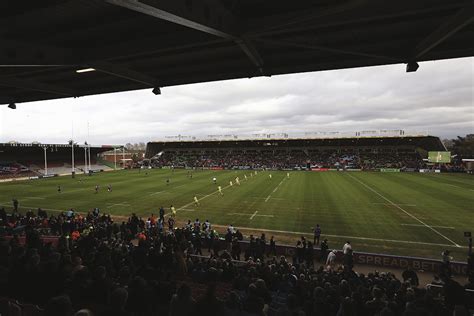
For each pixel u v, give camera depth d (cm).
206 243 1834
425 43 925
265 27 819
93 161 9375
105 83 1498
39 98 1705
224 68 1291
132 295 462
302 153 9612
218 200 3347
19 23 845
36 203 3266
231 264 1038
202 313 409
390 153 8706
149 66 1253
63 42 992
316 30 924
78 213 2777
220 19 771
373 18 727
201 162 9469
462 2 649
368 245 1884
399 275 1434
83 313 299
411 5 685
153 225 2094
